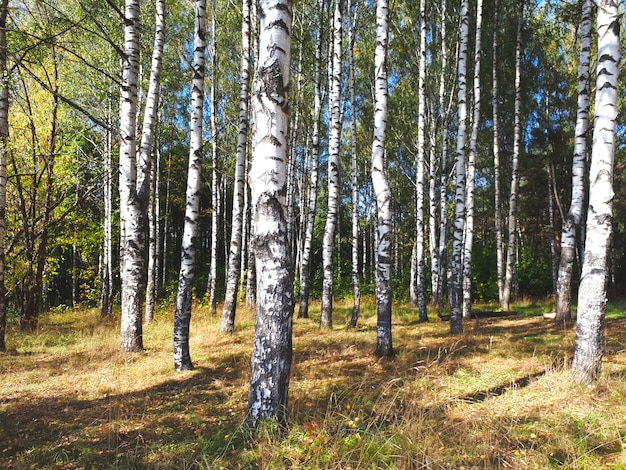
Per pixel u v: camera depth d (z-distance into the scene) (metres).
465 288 13.08
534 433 3.84
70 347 9.22
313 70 15.65
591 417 4.10
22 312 13.48
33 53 9.70
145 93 15.20
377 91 7.71
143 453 3.82
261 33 4.09
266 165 3.96
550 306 15.58
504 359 6.73
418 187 13.33
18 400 5.64
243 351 8.09
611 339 7.75
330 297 11.21
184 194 27.69
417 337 9.28
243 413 4.79
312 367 6.75
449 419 4.27
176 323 6.93
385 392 5.14
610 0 5.23
